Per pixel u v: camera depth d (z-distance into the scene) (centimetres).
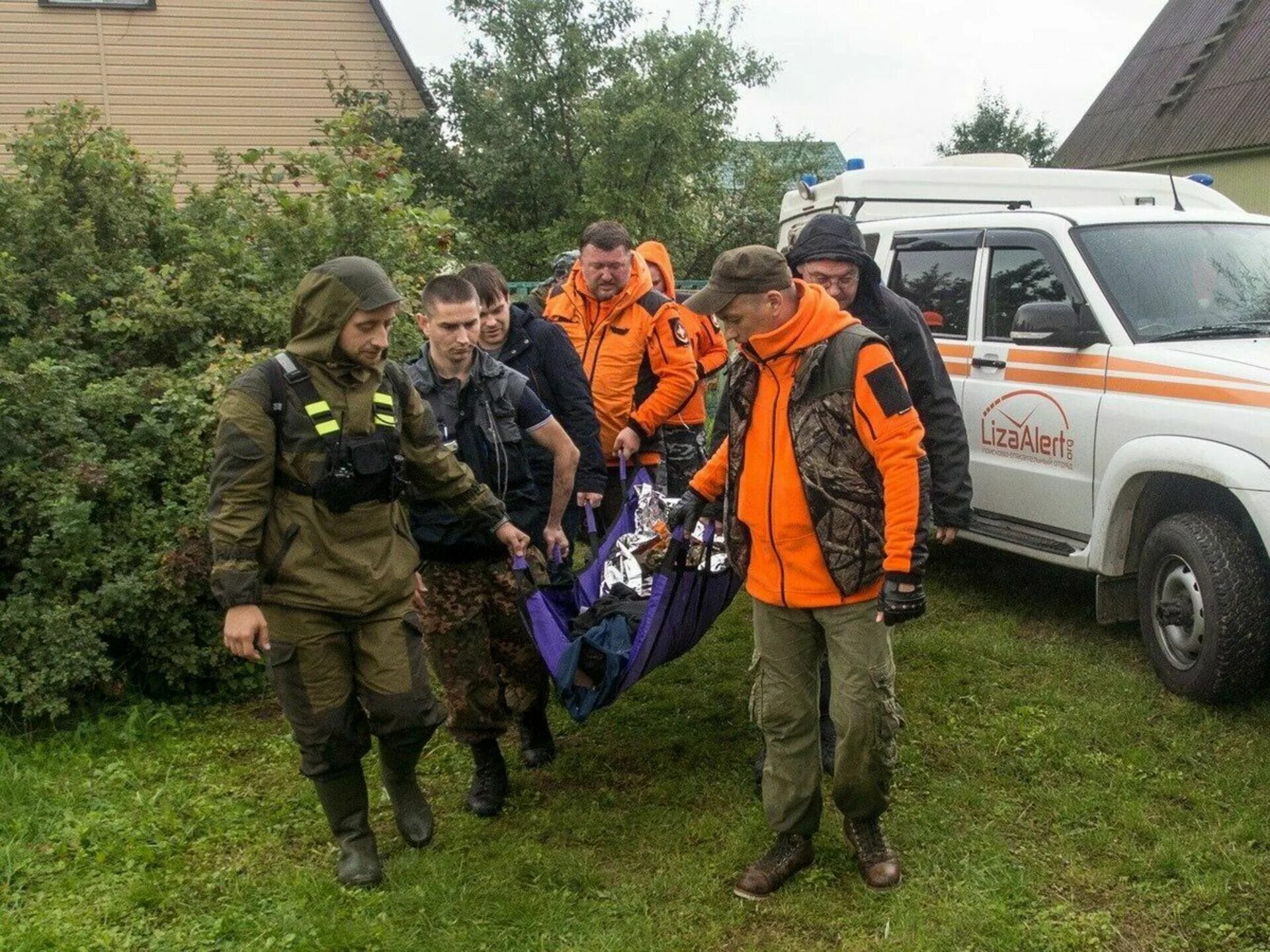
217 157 729
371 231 646
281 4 1511
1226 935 314
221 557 311
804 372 310
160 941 321
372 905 337
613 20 1395
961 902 329
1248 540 446
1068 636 551
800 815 337
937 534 424
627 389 523
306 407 318
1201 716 448
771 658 334
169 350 562
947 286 620
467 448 390
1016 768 414
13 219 564
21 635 453
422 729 346
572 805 401
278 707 499
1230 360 457
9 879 353
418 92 1530
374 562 332
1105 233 545
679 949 316
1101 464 500
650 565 438
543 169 1393
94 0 1470
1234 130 2017
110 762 436
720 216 1504
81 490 480
